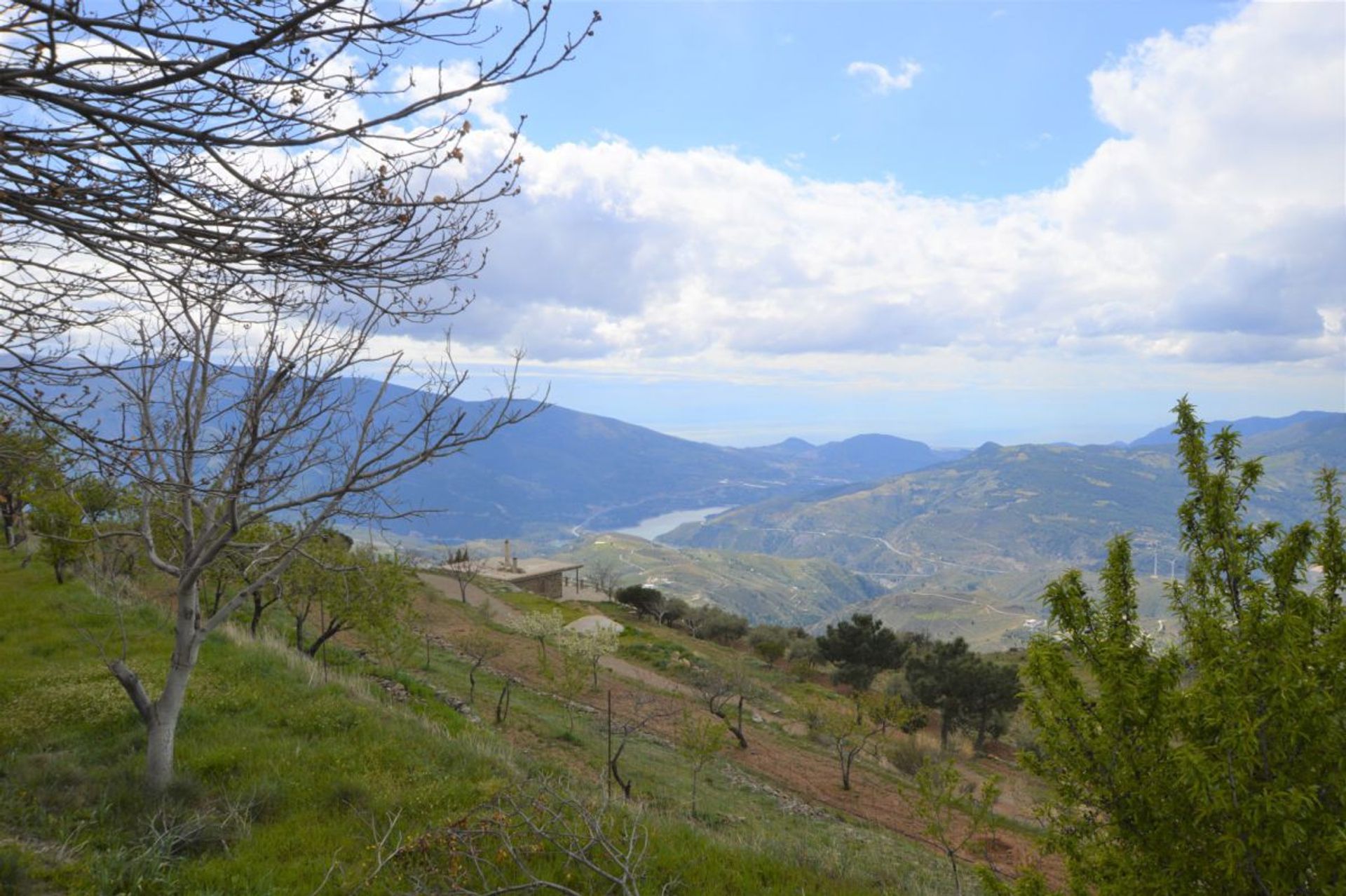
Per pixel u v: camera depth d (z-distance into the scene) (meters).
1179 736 5.12
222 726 10.96
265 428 7.30
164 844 6.85
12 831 6.87
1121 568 5.43
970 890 10.22
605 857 7.55
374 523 7.48
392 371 7.11
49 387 4.00
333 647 24.27
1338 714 4.43
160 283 3.68
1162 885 4.72
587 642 33.28
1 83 2.65
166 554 14.70
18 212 2.97
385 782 9.40
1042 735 5.58
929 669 38.12
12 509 23.67
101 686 11.61
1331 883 4.19
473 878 6.77
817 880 8.37
